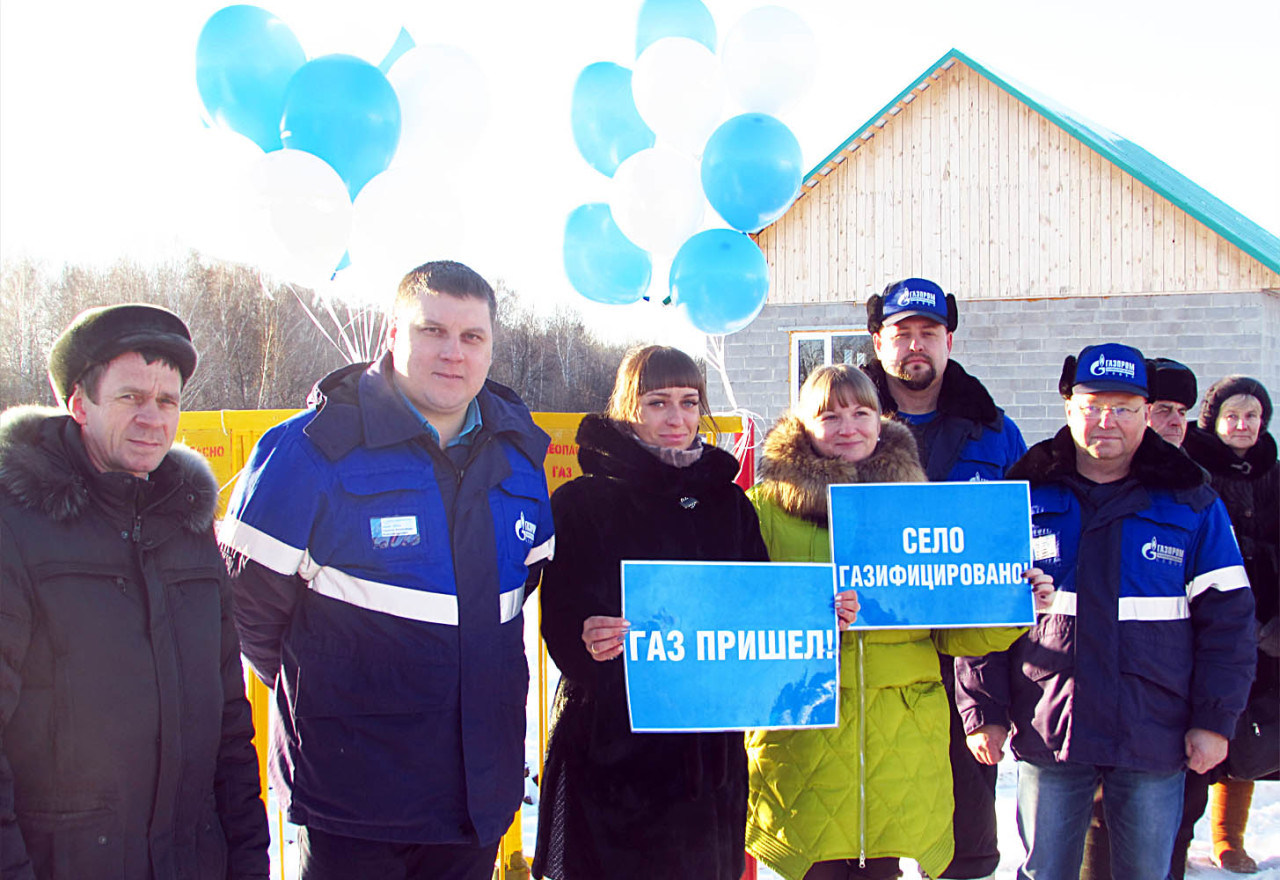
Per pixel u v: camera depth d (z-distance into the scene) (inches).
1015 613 102.0
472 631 84.2
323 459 81.8
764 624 96.3
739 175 148.3
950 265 489.4
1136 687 104.8
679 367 96.9
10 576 60.8
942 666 118.4
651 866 91.4
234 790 75.0
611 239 159.2
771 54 155.6
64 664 62.6
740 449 138.6
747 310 153.7
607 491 97.6
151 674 66.2
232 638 75.0
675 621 94.2
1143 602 105.8
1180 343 463.5
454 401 85.0
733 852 96.6
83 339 66.3
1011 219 483.8
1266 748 134.3
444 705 82.7
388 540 81.8
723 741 95.4
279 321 822.5
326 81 120.0
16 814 61.7
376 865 82.2
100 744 63.4
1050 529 111.1
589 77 159.8
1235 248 455.2
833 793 98.7
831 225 497.0
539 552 92.9
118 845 64.2
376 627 81.6
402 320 85.1
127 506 66.5
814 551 105.0
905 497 102.8
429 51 136.6
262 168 118.2
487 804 84.0
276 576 80.7
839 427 105.0
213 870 71.1
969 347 488.4
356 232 125.6
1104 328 473.4
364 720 81.1
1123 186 470.6
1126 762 104.1
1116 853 109.1
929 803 99.6
